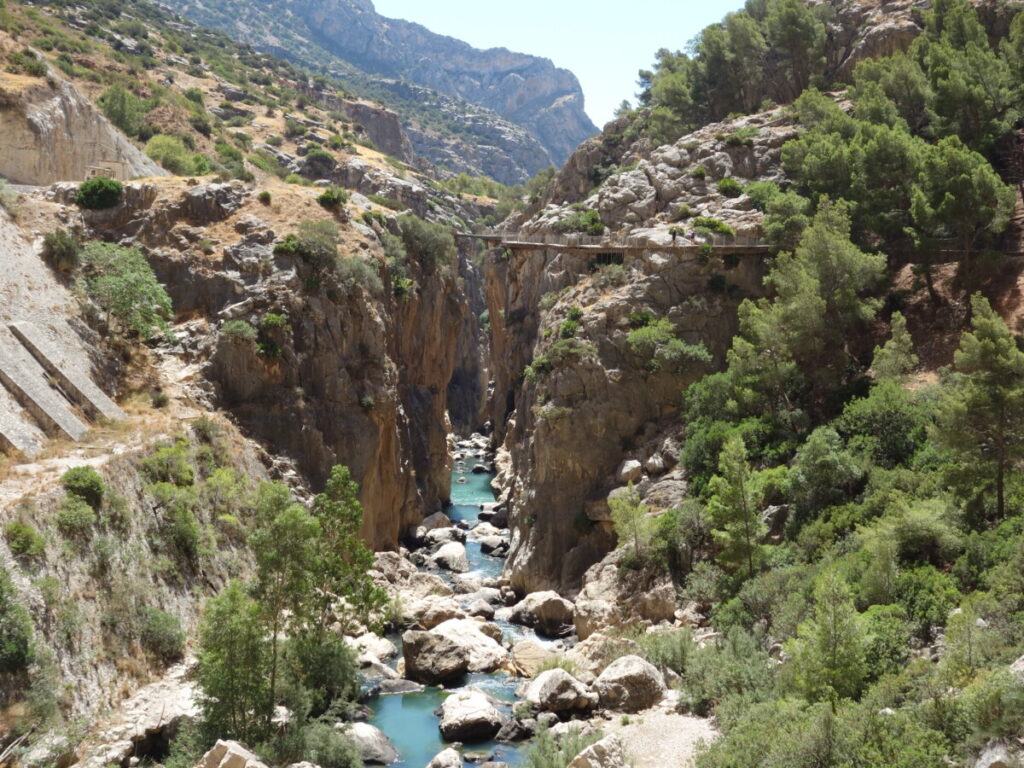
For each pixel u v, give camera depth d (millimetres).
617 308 65750
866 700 30109
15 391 49312
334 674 38906
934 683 29562
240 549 52656
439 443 88688
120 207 69125
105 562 41469
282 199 73562
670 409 63188
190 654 43625
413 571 64062
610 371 63656
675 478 57719
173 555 47219
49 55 129000
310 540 37500
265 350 63562
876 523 42000
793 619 39344
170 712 37312
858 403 50969
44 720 33125
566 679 41469
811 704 32250
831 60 102312
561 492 62719
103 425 52781
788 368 56500
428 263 88375
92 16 171125
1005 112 73938
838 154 68000
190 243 68500
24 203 65500
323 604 39375
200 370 62688
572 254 77562
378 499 69125
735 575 46688
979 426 40125
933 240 60469
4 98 77000
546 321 73312
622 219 78250
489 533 78625
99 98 119000
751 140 80250
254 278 66375
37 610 36062
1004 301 58719
